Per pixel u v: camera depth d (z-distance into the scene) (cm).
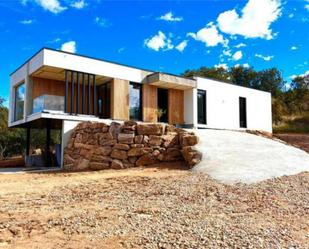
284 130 3378
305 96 4212
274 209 564
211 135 1248
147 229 440
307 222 496
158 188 709
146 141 1105
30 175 1042
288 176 852
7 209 546
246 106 2255
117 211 531
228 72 4728
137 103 1753
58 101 1450
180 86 1862
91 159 1176
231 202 602
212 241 399
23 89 1702
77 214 512
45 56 1413
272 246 388
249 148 1130
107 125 1180
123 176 885
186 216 506
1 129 2855
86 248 375
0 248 372
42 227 449
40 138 2833
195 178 806
